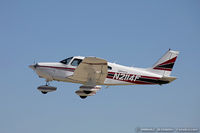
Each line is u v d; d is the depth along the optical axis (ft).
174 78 157.89
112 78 152.05
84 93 142.72
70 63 143.64
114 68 151.74
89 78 141.90
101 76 140.15
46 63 145.18
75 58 144.05
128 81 155.53
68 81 146.30
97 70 134.51
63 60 145.69
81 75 138.62
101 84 151.53
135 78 156.25
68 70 143.13
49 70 143.13
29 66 146.51
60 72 143.23
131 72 155.02
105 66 130.21
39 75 146.30
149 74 158.71
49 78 145.48
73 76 138.82
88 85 141.38
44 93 145.48
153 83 160.35
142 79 157.69
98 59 124.47
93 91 142.20
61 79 144.56
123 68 153.69
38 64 144.25
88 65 130.11
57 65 144.05
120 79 153.58
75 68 143.02
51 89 144.66
